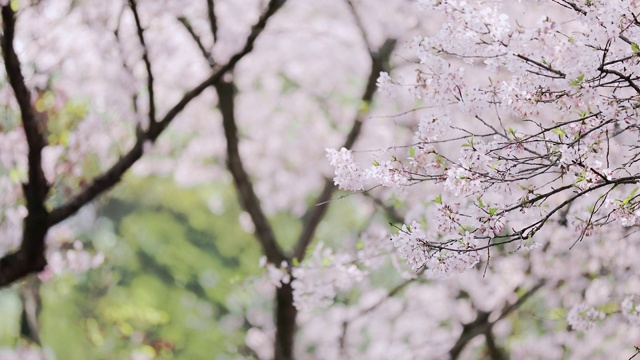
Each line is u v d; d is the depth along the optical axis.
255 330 16.16
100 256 12.48
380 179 5.14
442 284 12.45
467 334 11.21
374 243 8.01
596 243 9.41
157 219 22.38
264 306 19.03
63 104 9.86
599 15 4.66
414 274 7.69
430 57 5.07
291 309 10.86
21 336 11.95
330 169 14.05
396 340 14.20
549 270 10.09
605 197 5.29
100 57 10.32
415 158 5.12
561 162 4.84
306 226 11.01
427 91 5.14
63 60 10.25
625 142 6.69
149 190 21.75
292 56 13.97
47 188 7.97
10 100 9.62
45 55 9.94
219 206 20.58
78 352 18.91
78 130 9.97
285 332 11.02
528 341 12.12
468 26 4.98
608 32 4.67
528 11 6.45
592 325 7.16
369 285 14.20
